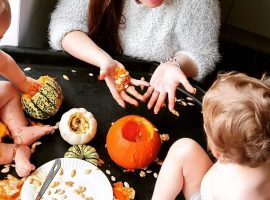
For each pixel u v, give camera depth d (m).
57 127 0.97
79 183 0.88
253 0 1.56
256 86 0.71
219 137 0.72
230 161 0.75
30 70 1.08
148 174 0.92
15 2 1.13
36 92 0.98
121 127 0.90
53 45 1.19
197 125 1.04
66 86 1.07
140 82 1.09
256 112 0.68
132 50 1.24
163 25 1.19
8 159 0.88
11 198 0.84
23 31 1.19
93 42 1.17
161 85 1.07
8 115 0.94
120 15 1.16
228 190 0.78
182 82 1.03
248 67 1.74
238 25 1.66
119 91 1.06
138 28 1.20
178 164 0.89
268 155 0.70
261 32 1.63
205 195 0.85
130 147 0.88
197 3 1.16
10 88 0.96
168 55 1.26
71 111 0.96
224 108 0.70
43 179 0.87
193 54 1.23
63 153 0.93
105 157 0.93
